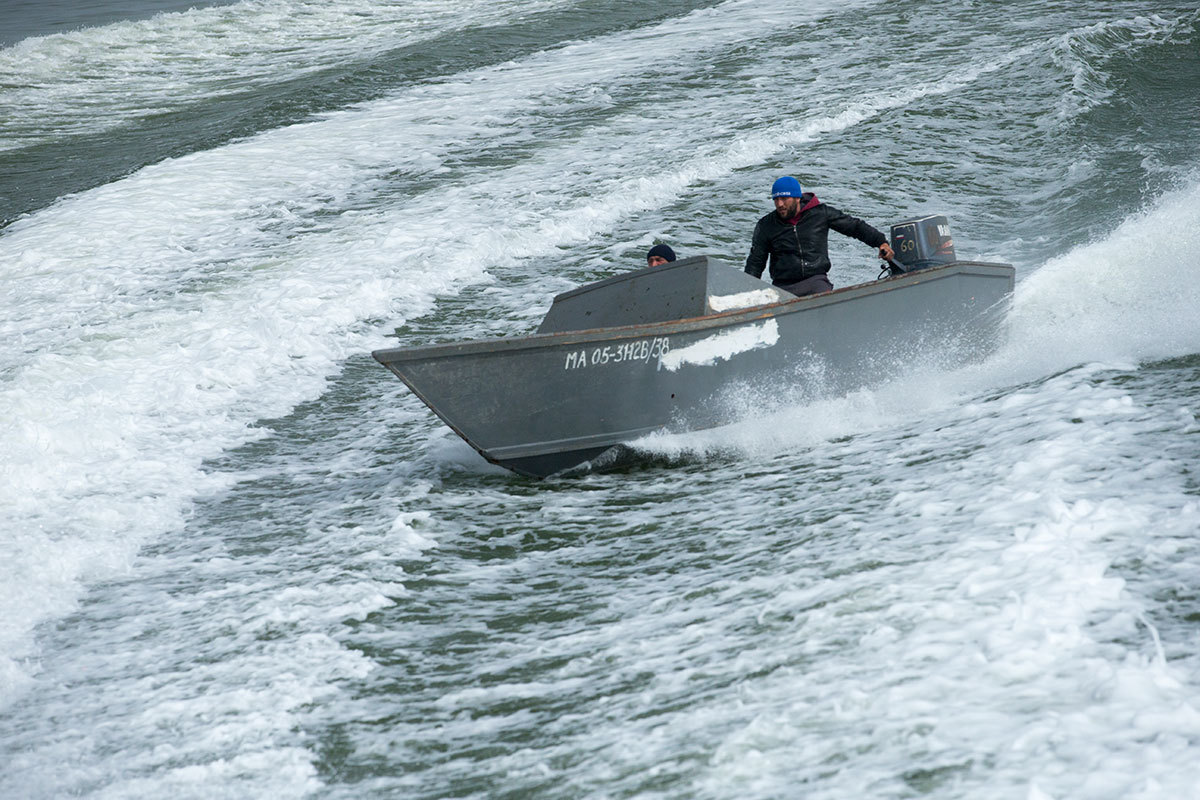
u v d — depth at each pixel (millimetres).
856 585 16969
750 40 79625
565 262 44375
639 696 15438
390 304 41375
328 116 71312
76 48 104188
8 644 20422
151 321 40594
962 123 57125
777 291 26859
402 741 15641
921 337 28109
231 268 46219
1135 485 18188
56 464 29000
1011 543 16984
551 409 24609
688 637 16969
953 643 14508
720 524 21719
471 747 15109
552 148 59719
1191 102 57781
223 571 22797
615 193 50812
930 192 48688
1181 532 16188
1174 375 24047
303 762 15406
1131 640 13719
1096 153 51125
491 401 24094
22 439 30062
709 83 69812
